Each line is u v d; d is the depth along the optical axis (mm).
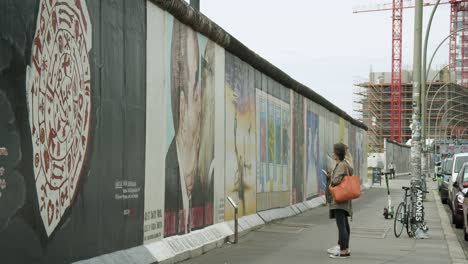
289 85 21391
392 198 30500
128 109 9406
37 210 6859
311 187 25203
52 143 7176
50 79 7129
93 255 8227
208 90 13328
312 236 14664
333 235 14867
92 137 8219
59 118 7340
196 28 12391
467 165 19016
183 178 11789
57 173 7297
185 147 11930
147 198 10102
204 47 13031
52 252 7191
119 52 9102
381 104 164000
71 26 7625
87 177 8070
